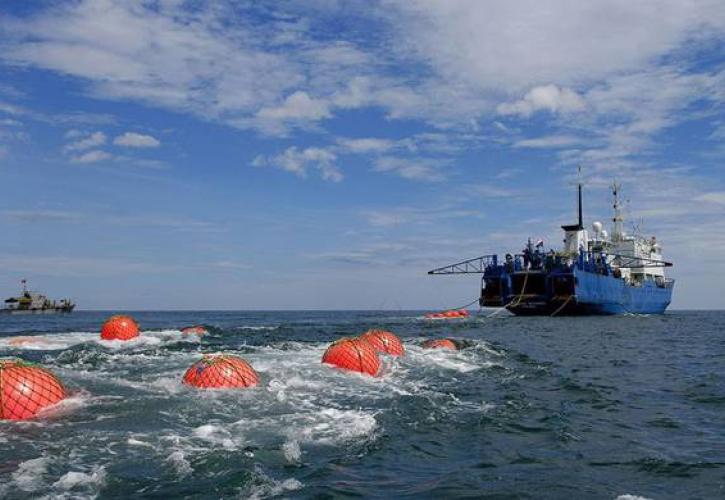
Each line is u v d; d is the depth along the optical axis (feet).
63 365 61.31
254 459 29.35
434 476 27.89
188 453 29.89
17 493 24.44
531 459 31.12
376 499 24.66
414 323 170.30
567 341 109.70
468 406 44.32
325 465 29.01
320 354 71.31
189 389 45.32
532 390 52.65
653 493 26.20
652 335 129.29
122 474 26.81
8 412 35.91
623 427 39.01
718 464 30.63
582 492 26.07
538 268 204.54
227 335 110.63
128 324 93.71
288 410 39.91
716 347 101.45
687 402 48.42
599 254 222.89
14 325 180.86
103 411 38.06
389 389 49.55
